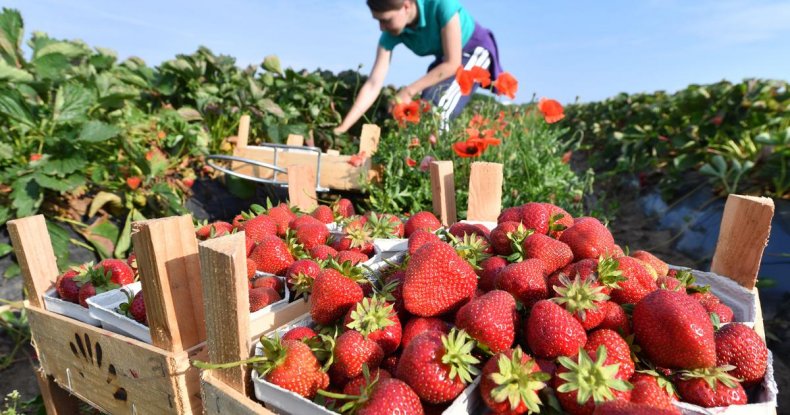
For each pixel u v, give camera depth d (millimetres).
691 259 4641
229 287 1128
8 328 2902
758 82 5621
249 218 2219
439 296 1263
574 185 4102
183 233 1319
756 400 1156
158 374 1343
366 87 4785
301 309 1488
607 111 10531
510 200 3402
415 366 1039
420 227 2082
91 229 3406
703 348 1063
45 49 4266
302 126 4719
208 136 4574
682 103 6223
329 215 2336
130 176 3738
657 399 1009
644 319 1135
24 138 3584
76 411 1978
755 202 1590
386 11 4168
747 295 1521
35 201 3178
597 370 966
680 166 5633
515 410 984
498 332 1095
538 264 1325
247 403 1126
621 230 5777
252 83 4695
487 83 3371
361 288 1397
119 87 4367
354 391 1090
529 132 4145
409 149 3623
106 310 1505
